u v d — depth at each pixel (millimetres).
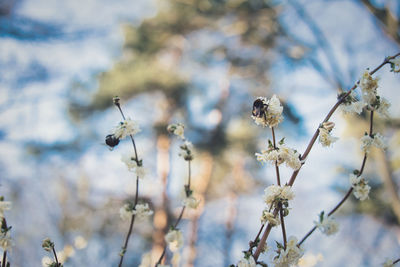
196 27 8812
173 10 8523
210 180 9805
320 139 1196
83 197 7875
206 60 9750
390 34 3781
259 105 1233
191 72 9539
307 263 2623
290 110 7340
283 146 1197
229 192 9883
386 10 3711
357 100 1194
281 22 7227
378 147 1092
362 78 1148
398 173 5172
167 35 9086
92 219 7934
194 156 1207
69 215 7016
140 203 1200
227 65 9594
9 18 5801
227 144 8133
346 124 4906
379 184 5809
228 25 8398
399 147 4797
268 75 8930
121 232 8016
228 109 9250
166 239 1119
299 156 1198
